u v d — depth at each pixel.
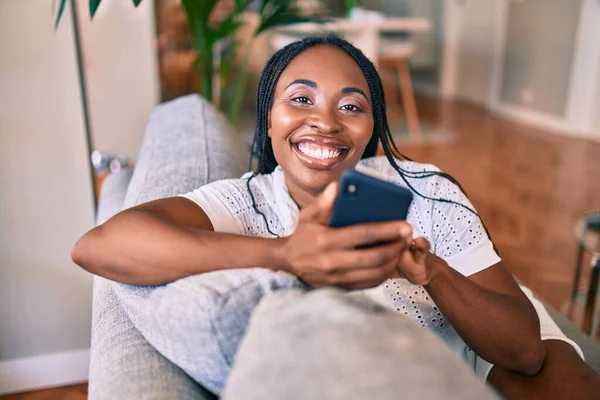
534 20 4.97
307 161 0.88
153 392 0.70
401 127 4.88
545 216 3.15
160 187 1.20
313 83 0.87
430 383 0.48
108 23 2.51
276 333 0.55
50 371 1.80
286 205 0.91
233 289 0.68
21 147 1.61
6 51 1.54
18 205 1.65
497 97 5.57
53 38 1.56
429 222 0.97
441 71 6.25
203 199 0.89
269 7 2.11
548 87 4.91
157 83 2.82
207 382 0.74
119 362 0.76
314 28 4.08
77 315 1.78
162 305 0.72
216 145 1.47
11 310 1.73
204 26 2.11
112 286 0.89
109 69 2.56
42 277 1.72
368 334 0.53
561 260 2.69
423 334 0.56
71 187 1.67
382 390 0.47
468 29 5.90
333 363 0.50
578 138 4.61
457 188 0.99
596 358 1.16
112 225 0.78
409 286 0.91
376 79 0.94
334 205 0.63
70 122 1.63
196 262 0.74
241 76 2.37
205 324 0.67
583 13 4.45
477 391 0.49
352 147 0.88
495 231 2.96
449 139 4.58
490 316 0.79
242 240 0.75
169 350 0.74
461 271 0.94
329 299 0.58
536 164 4.00
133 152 2.68
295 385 0.49
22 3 1.52
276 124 0.89
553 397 0.91
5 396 1.78
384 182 0.62
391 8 6.44
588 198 3.41
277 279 0.68
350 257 0.63
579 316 2.14
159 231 0.75
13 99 1.57
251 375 0.53
